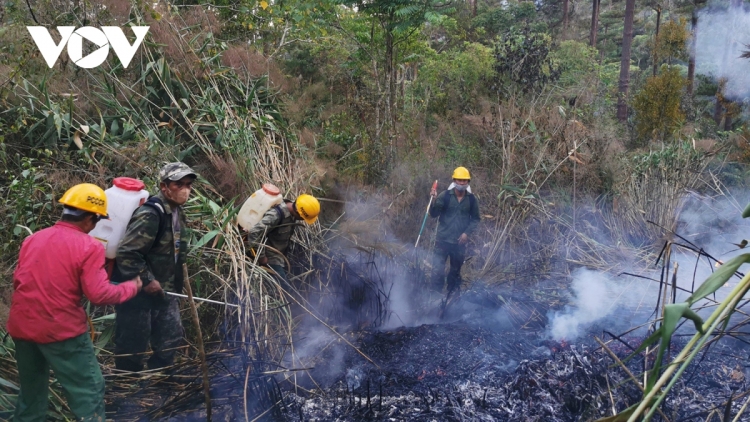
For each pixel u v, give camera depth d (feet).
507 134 25.16
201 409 12.41
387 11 27.58
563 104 28.60
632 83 56.29
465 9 66.03
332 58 32.94
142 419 11.98
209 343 14.70
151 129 18.28
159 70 19.39
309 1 29.37
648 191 25.62
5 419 10.71
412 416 12.18
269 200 15.76
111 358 13.51
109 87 18.86
